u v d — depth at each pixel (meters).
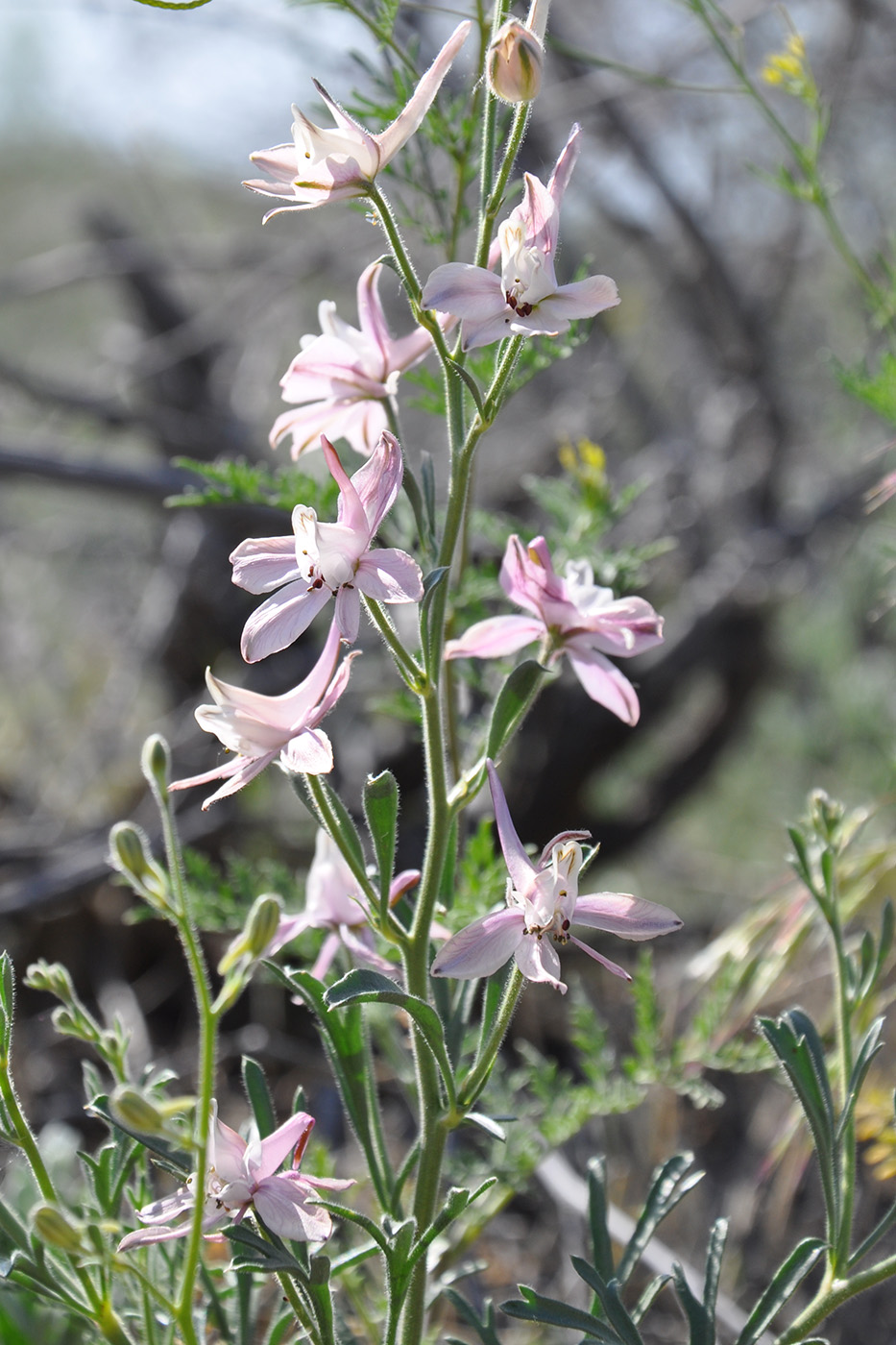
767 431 1.19
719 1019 0.53
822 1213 0.68
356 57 0.50
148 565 1.35
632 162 1.19
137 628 1.15
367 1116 0.43
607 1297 0.41
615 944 0.96
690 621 1.05
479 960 0.40
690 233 1.15
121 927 0.92
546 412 1.30
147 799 0.97
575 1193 0.55
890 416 0.54
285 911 0.52
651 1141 0.69
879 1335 0.64
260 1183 0.40
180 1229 0.40
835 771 1.16
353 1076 0.43
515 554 0.43
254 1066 0.43
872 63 1.13
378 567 0.41
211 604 1.07
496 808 0.41
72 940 0.91
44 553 1.35
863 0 1.11
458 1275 0.46
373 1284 0.52
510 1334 0.61
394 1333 0.41
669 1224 0.69
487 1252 0.66
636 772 1.17
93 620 1.36
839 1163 0.44
